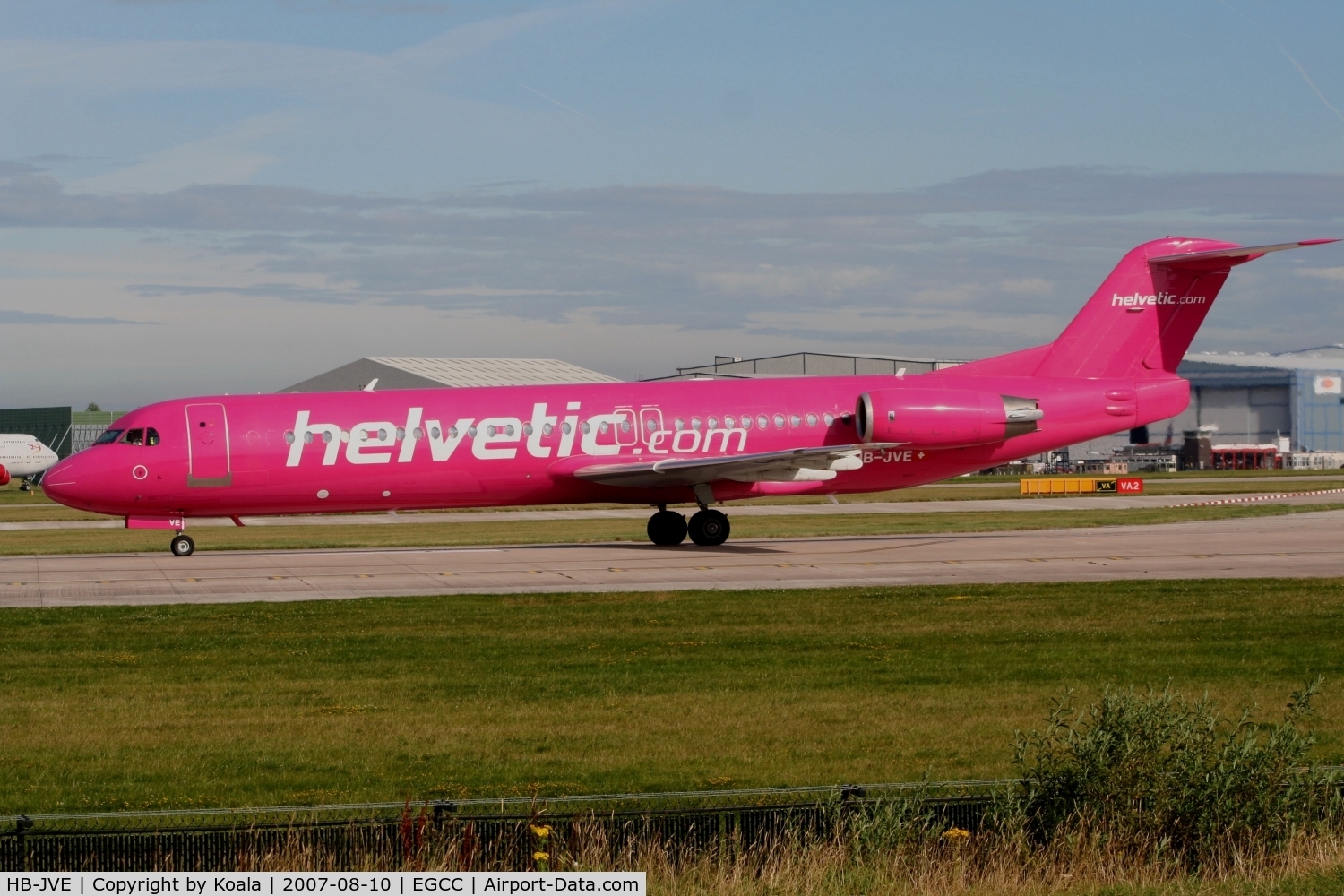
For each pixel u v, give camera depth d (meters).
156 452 135.25
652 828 39.66
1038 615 88.19
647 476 142.00
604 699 62.34
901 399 144.25
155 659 73.50
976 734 54.81
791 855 37.97
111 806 44.62
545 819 39.47
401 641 79.31
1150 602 93.94
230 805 44.78
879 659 72.25
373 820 40.41
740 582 109.06
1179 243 154.00
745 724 56.94
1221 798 40.16
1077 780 41.31
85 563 133.75
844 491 150.75
